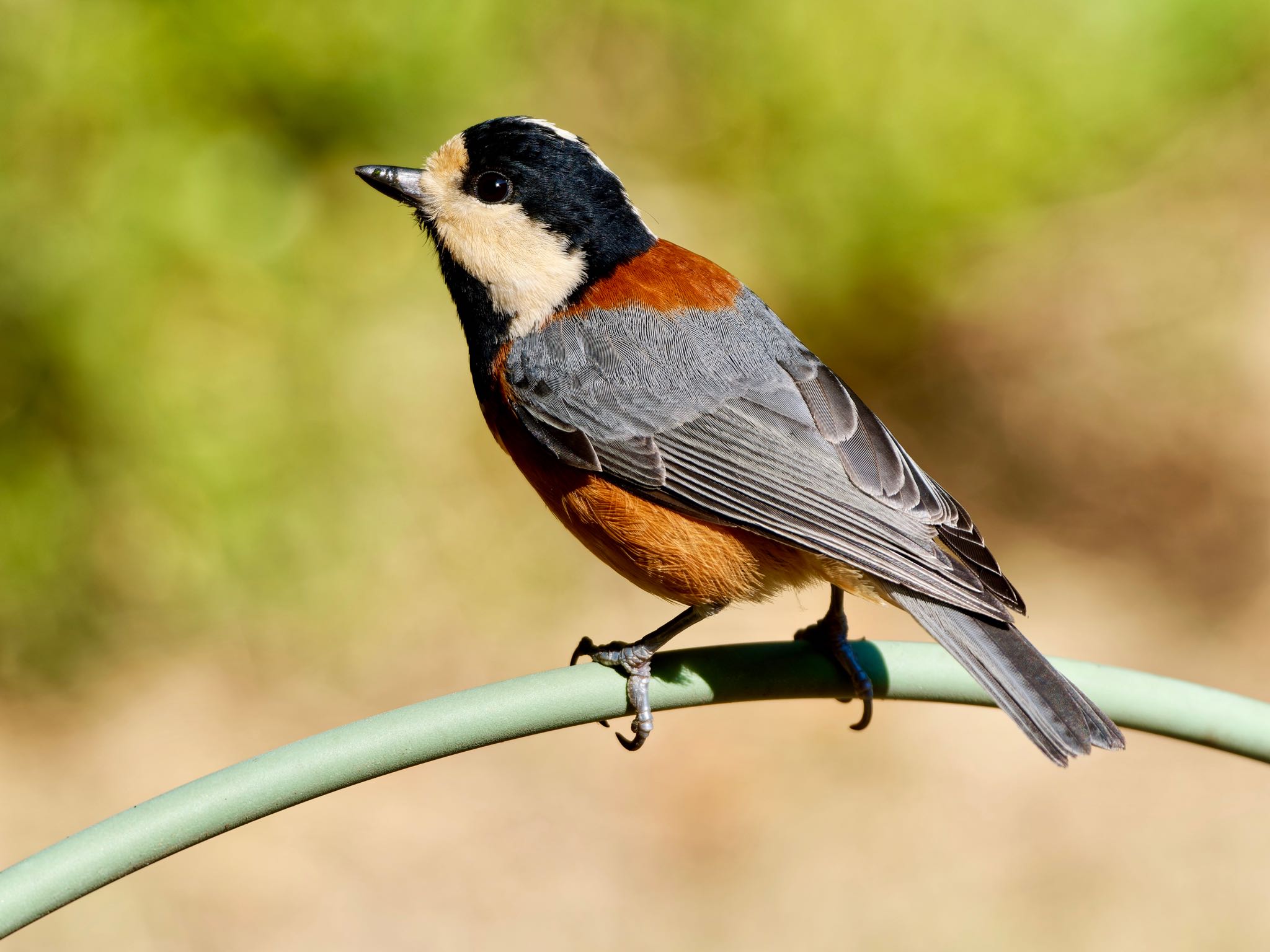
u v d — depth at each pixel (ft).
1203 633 47.11
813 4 45.09
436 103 42.34
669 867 39.37
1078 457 51.85
